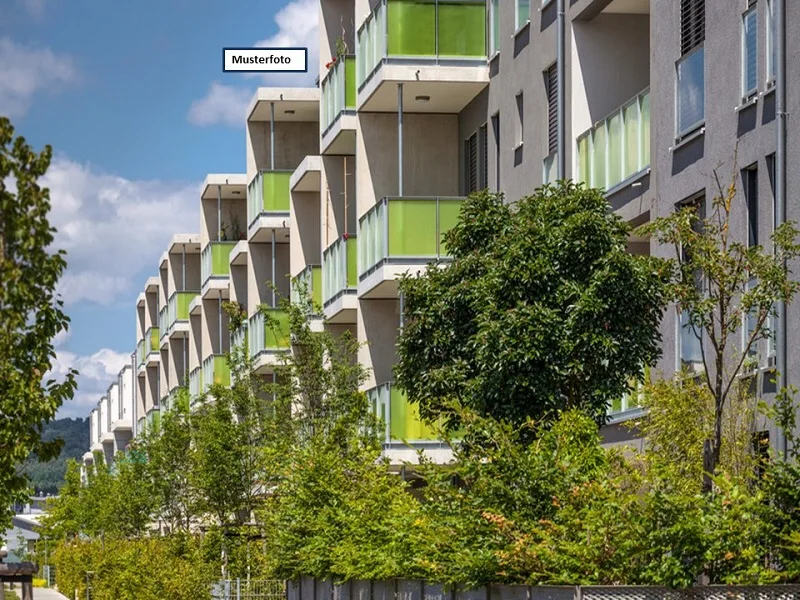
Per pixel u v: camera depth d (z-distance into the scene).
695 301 16.75
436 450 32.56
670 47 23.27
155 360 75.75
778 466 14.88
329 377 35.03
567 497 16.17
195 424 45.97
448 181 35.88
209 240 61.88
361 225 34.91
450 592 18.28
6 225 13.81
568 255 19.94
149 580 37.28
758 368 19.83
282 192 48.25
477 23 33.00
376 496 23.62
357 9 37.19
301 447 30.58
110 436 96.25
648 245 26.55
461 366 20.70
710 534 14.33
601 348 19.33
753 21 20.47
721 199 17.77
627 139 25.19
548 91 28.88
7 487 16.06
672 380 20.14
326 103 40.16
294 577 28.53
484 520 16.47
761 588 14.29
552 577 15.36
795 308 19.09
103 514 55.16
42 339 14.75
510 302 19.98
